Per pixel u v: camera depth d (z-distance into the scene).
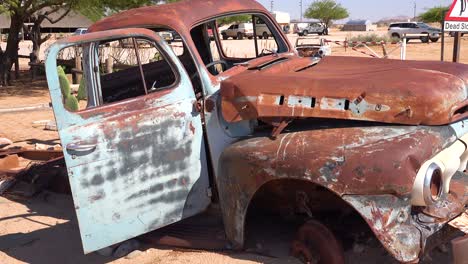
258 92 4.20
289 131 4.18
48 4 16.75
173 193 4.34
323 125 4.11
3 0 16.33
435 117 3.68
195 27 5.29
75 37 4.11
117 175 4.11
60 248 4.95
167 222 4.35
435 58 24.33
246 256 4.42
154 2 16.84
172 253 4.62
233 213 4.25
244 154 4.06
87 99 4.53
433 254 4.25
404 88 3.76
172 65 4.36
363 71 4.57
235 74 4.74
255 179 4.00
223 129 4.44
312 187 4.10
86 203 4.02
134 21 4.84
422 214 3.70
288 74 4.45
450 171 3.78
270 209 4.73
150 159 4.22
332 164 3.63
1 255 4.88
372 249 4.29
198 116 4.41
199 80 4.82
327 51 7.58
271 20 5.65
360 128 3.85
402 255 3.47
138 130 4.16
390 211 3.49
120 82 5.68
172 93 4.32
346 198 3.60
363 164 3.53
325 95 3.99
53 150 7.40
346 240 4.33
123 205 4.15
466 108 4.00
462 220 3.81
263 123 4.53
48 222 5.58
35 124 10.15
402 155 3.47
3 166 7.09
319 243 3.96
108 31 4.27
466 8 7.55
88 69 4.49
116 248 4.75
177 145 4.32
